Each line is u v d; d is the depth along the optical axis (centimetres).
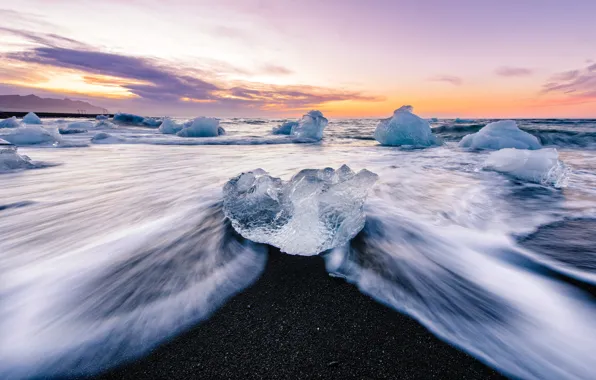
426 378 114
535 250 232
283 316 149
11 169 559
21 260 205
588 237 257
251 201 257
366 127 2839
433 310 157
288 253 218
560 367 122
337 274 190
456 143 1212
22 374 115
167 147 1049
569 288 179
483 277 192
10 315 149
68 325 142
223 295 166
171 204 333
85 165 632
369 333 138
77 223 276
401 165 661
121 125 2172
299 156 835
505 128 984
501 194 403
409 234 258
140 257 209
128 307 155
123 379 112
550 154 488
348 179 265
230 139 1367
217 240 237
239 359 121
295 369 117
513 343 134
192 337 134
